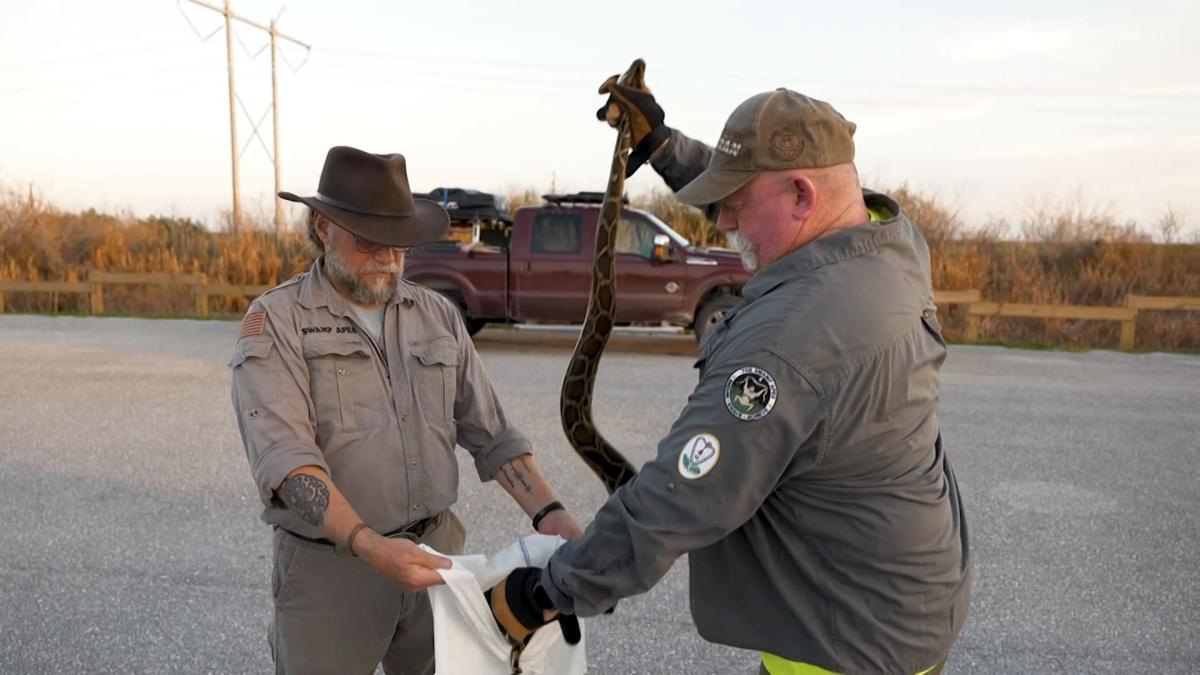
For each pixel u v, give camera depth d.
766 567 1.77
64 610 3.73
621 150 2.56
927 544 1.73
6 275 18.25
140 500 5.15
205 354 11.09
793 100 1.76
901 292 1.70
